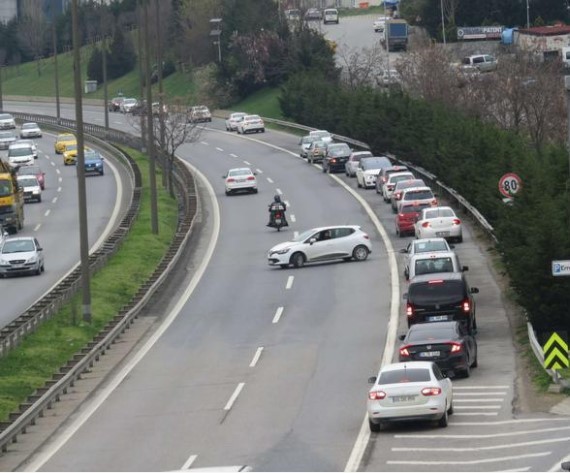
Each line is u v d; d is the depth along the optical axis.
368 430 72.31
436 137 189.00
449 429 71.44
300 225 170.62
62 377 91.81
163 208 191.12
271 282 132.00
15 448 73.38
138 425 77.94
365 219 170.38
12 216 178.75
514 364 90.69
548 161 126.62
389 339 102.00
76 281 128.38
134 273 140.75
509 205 115.62
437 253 113.75
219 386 89.06
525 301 96.44
